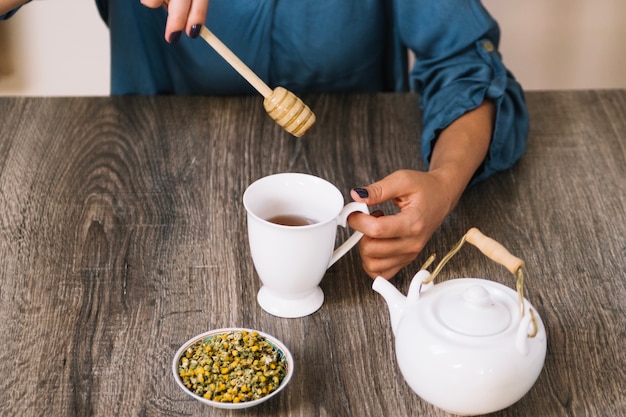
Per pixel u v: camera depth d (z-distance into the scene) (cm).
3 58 289
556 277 114
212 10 162
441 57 151
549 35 272
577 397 94
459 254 118
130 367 97
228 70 170
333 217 102
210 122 149
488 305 88
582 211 129
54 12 291
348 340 102
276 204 109
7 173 132
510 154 139
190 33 109
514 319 89
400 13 155
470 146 132
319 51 169
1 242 116
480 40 150
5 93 284
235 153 141
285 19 164
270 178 107
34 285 109
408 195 111
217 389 90
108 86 289
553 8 268
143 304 107
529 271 115
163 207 126
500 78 143
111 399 92
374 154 142
